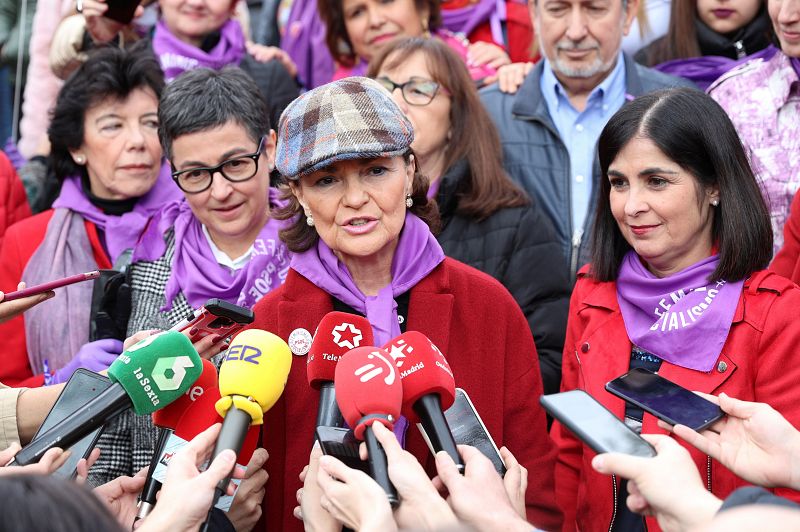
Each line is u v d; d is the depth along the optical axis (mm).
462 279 3117
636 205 3160
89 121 4215
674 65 4980
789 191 4043
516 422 3100
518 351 3135
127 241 4199
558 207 4457
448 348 3029
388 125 2744
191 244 3781
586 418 2406
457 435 2730
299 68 5723
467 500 2332
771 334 2998
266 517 2988
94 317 3750
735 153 3133
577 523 3264
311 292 3039
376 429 2416
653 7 5262
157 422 2797
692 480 2234
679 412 2525
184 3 5062
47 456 2506
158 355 2607
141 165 4223
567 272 4262
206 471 2354
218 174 3611
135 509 2818
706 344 3051
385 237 2877
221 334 2814
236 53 5238
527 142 4586
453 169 4250
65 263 4121
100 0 4828
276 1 5891
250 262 3646
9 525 1577
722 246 3098
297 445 2938
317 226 2916
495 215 4188
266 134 3740
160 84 4285
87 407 2572
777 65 4195
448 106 4324
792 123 4133
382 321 2945
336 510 2393
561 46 4531
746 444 2512
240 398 2535
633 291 3266
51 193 4531
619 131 3205
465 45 5266
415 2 5105
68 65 4973
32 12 5586
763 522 1596
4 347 4059
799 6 4051
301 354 2967
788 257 3770
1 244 4539
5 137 5594
